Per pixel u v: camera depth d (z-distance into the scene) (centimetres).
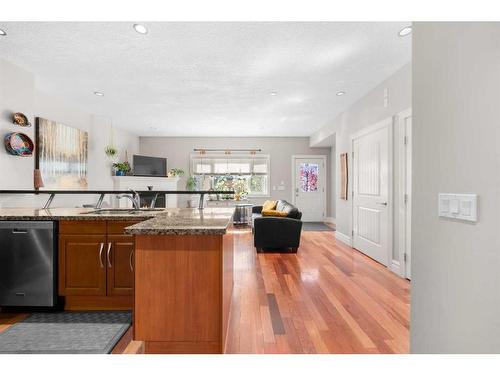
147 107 526
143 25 256
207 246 174
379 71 354
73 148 517
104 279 246
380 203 390
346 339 199
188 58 321
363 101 453
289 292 286
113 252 246
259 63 333
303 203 848
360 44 287
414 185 135
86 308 253
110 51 305
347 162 518
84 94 453
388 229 365
